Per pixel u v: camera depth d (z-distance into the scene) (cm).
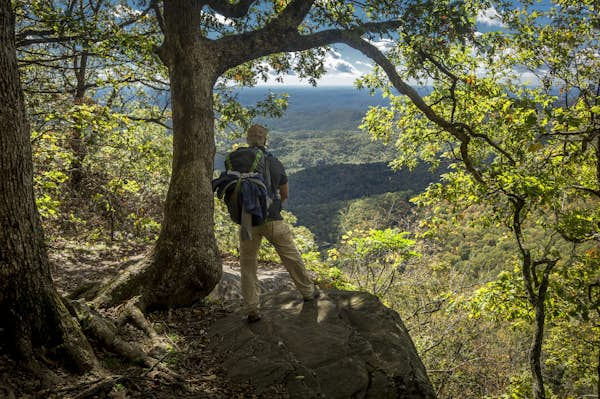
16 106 307
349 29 713
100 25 905
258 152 419
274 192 426
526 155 880
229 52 652
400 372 370
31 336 318
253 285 441
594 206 1065
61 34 887
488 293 985
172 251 528
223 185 409
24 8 912
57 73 1380
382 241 950
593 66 1097
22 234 316
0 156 301
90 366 330
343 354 384
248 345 404
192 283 529
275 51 713
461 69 1000
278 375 362
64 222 1172
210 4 719
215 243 560
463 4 715
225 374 372
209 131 584
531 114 756
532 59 1124
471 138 1131
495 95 1069
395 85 836
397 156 1338
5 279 311
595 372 1268
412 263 1091
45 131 883
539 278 929
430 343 1125
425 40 736
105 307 481
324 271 999
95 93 1650
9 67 301
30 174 321
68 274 824
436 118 879
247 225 399
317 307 456
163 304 515
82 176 1248
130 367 357
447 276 1157
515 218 825
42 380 304
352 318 440
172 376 348
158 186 1366
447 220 1011
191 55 589
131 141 1178
